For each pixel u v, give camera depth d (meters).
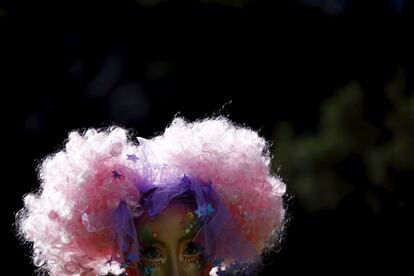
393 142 21.03
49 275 8.69
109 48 22.14
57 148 21.08
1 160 20.42
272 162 20.55
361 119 21.22
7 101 21.14
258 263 8.88
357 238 20.47
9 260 18.86
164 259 8.23
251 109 22.05
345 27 22.27
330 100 21.62
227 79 22.17
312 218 20.47
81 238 8.34
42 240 8.52
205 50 22.22
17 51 21.47
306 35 22.25
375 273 20.44
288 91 22.14
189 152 8.40
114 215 8.14
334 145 20.88
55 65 21.70
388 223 20.66
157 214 8.17
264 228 8.69
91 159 8.26
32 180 20.39
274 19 22.19
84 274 8.48
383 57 22.17
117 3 21.97
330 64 22.20
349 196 20.67
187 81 22.14
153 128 21.83
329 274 20.08
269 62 22.19
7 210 19.73
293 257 20.03
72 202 8.26
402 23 22.20
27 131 21.08
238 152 8.52
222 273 8.77
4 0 21.41
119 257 8.31
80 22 21.89
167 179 8.28
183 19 22.19
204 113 22.03
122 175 8.19
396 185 20.86
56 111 21.42
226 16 22.19
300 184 20.59
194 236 8.24
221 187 8.38
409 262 20.53
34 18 21.56
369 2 22.19
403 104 21.38
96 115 21.66
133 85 22.05
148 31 22.17
